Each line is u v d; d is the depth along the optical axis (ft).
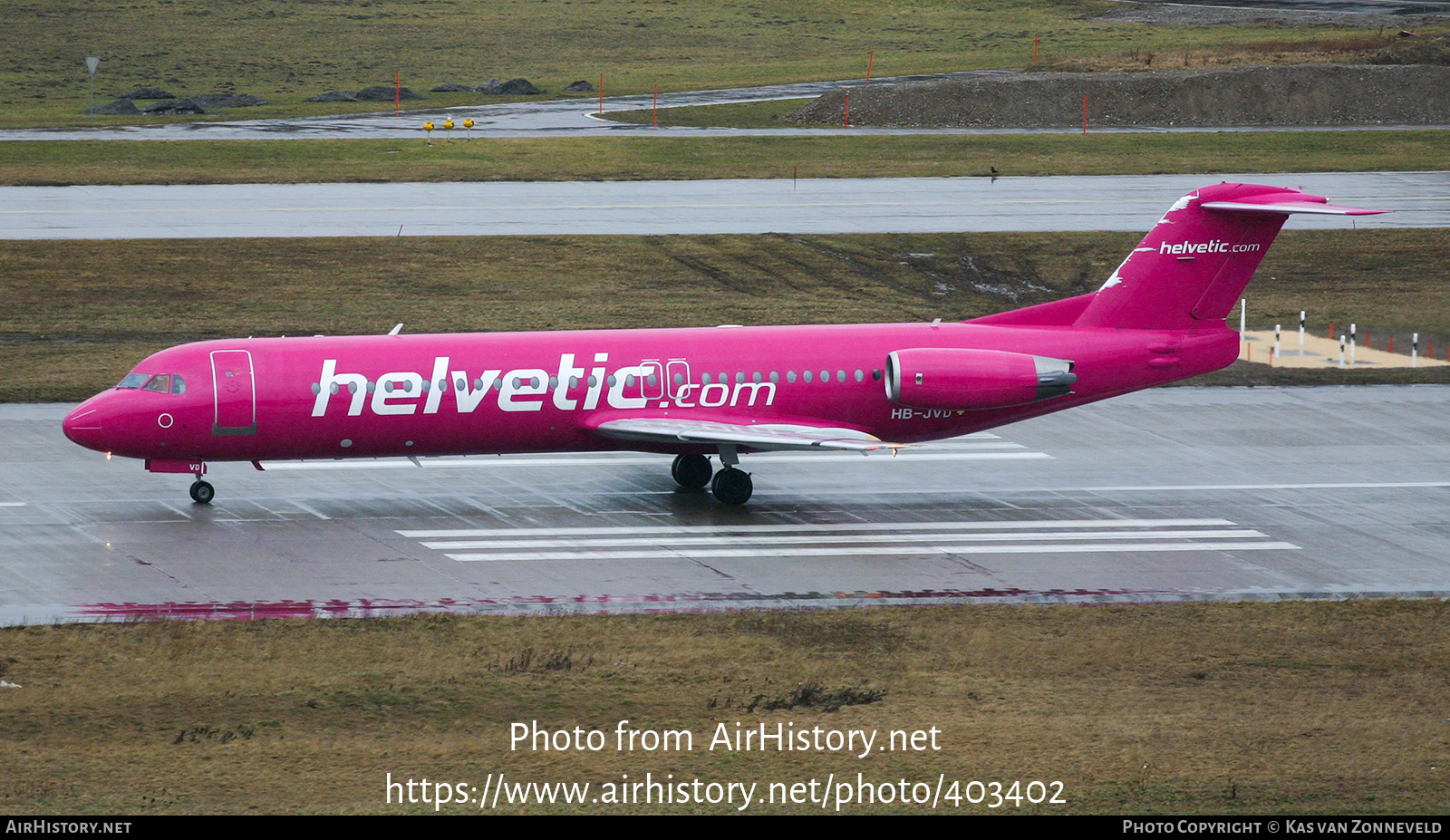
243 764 313.94
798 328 546.67
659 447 535.60
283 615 415.64
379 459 564.30
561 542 487.61
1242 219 547.49
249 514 512.63
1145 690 367.04
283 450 516.32
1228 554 483.51
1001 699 360.28
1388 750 325.62
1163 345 552.82
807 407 535.19
